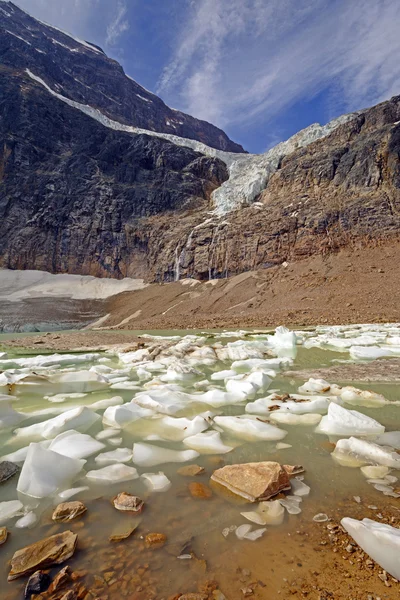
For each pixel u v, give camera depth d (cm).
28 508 254
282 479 273
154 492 271
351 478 288
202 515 236
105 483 289
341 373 768
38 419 492
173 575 178
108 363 1061
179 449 364
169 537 211
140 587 170
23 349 1502
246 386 611
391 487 271
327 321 2448
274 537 209
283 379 734
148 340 1722
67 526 227
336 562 185
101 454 352
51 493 274
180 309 3884
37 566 184
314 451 350
